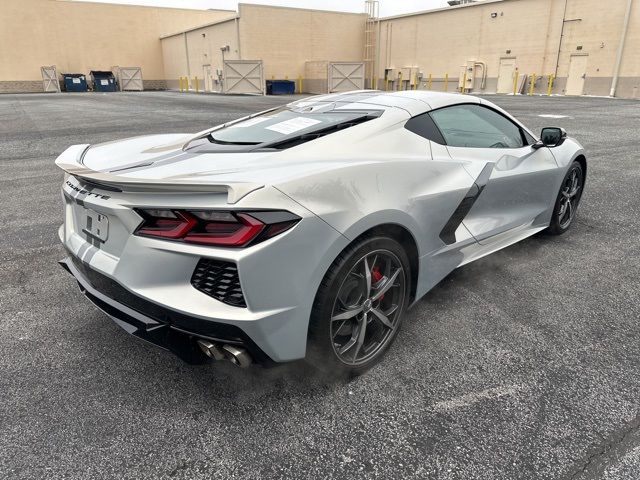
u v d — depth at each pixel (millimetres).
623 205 4488
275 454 1645
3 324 2518
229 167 1845
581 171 3742
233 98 22812
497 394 1928
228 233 1555
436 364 2135
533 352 2217
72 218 2158
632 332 2373
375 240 1904
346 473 1562
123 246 1753
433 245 2287
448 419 1794
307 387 1993
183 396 1945
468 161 2521
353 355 2002
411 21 29297
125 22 36188
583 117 11664
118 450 1662
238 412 1850
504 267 3168
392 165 2039
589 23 20844
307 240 1652
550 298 2740
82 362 2184
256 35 27797
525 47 23609
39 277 3111
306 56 30109
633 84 19688
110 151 2371
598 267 3148
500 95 23078
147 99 21922
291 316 1684
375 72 32688
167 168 1914
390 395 1936
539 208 3289
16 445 1683
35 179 5875
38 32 33094
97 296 1923
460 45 26734
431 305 2678
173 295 1637
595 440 1675
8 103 19750
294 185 1657
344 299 1881
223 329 1604
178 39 34844
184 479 1546
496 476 1535
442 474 1549
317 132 2189
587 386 1966
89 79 35688
